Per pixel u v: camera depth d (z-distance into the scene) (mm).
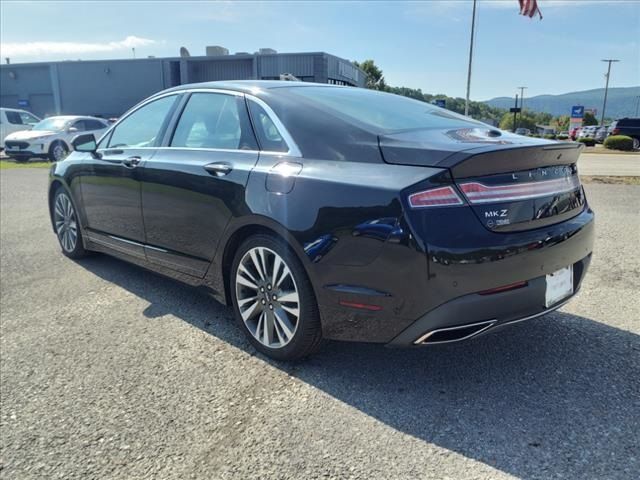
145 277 4453
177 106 3725
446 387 2588
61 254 5254
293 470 2012
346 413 2381
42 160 17781
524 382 2615
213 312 3650
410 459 2053
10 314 3652
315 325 2666
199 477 1989
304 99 3055
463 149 2291
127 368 2854
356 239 2363
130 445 2193
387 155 2455
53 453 2158
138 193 3744
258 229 2871
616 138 24688
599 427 2230
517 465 2004
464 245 2217
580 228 2678
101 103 35312
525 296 2408
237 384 2662
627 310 3504
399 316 2330
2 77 37625
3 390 2654
